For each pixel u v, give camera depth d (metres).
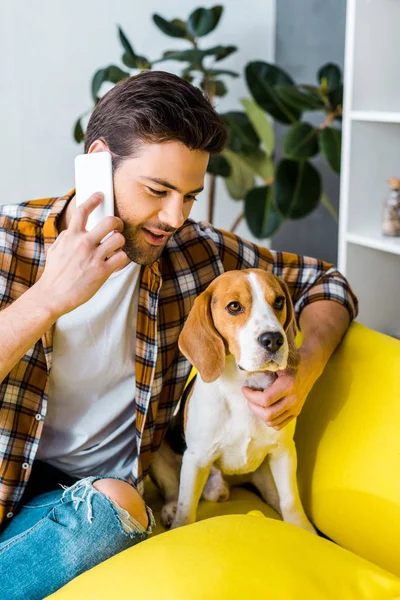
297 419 1.57
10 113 3.01
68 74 3.05
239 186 3.05
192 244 1.50
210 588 1.03
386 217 2.16
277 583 1.05
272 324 1.24
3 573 1.18
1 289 1.35
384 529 1.35
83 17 3.01
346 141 2.17
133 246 1.27
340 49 2.86
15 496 1.34
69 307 1.18
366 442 1.40
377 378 1.44
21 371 1.35
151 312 1.40
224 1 3.19
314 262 1.62
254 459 1.44
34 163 3.10
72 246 1.17
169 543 1.13
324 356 1.42
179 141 1.16
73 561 1.20
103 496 1.25
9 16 2.91
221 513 1.50
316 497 1.48
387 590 1.10
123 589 1.06
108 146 1.22
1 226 1.39
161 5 3.11
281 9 3.22
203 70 2.85
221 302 1.29
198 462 1.42
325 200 2.93
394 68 2.19
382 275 2.31
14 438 1.34
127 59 2.76
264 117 2.87
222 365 1.30
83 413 1.45
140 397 1.42
